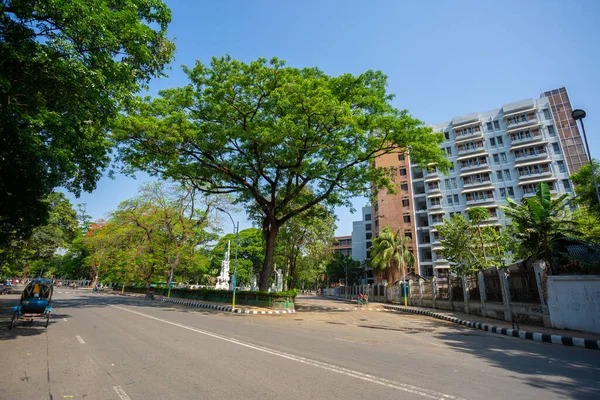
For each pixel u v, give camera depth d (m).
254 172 22.09
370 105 19.30
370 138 18.94
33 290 10.44
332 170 20.69
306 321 15.27
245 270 60.44
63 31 7.68
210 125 18.39
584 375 6.02
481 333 12.73
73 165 11.61
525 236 15.30
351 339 9.63
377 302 37.03
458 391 4.72
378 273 39.81
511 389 4.91
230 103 19.20
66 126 10.20
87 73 7.95
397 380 5.18
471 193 48.84
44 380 4.97
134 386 4.70
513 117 48.06
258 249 59.00
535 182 44.62
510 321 15.50
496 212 46.06
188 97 19.38
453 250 28.20
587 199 19.00
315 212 27.03
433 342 9.75
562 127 61.62
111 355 6.65
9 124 9.00
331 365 6.05
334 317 17.97
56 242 31.86
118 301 24.78
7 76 8.06
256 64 18.59
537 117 46.28
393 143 18.97
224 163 20.72
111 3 9.12
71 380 4.98
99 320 12.50
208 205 33.94
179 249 33.16
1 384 4.75
